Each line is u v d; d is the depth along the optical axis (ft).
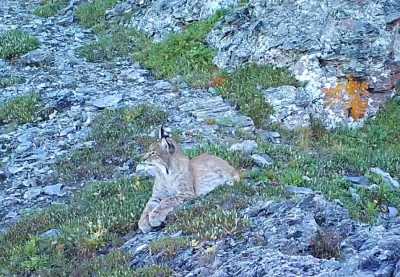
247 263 49.39
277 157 82.02
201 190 65.16
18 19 149.38
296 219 55.72
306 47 106.01
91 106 103.86
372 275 44.29
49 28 142.51
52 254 62.69
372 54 104.99
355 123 101.50
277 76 105.29
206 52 115.14
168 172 63.93
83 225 66.18
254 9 116.16
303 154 84.23
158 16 131.03
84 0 153.79
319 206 58.85
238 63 109.70
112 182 77.36
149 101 103.76
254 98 101.71
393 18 108.17
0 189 83.82
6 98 109.40
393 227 62.28
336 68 104.94
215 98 102.99
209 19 122.83
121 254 58.18
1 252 65.72
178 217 61.11
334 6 109.09
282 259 48.62
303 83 103.86
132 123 95.86
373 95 104.63
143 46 126.00
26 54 125.90
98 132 94.22
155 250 56.34
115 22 139.74
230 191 64.64
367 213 65.87
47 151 92.58
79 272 57.82
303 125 98.32
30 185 83.97
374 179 77.71
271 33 109.40
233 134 92.12
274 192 65.10
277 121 98.58
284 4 112.98
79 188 81.20
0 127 102.06
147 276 52.65
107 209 68.95
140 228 62.75
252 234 54.95
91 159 87.56
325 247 52.37
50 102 105.70
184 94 105.70
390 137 98.78
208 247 54.54
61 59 123.95
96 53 125.80
